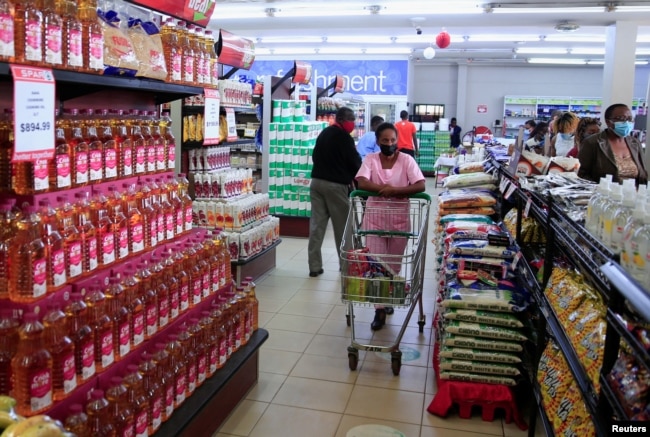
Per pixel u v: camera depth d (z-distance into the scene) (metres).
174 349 2.68
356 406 3.37
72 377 2.10
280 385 3.62
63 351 2.05
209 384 2.98
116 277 2.43
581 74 20.22
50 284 2.14
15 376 1.93
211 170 5.78
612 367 1.79
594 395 1.89
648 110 8.17
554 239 2.88
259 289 5.68
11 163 2.16
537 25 10.83
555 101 19.95
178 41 3.25
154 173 3.09
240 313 3.44
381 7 9.63
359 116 14.20
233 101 5.93
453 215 4.38
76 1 2.28
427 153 18.86
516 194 3.85
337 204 6.01
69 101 2.88
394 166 4.44
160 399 2.50
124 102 3.36
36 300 2.04
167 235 3.04
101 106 3.15
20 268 2.01
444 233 4.25
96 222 2.46
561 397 2.40
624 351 1.80
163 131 3.23
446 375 3.26
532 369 3.07
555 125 6.14
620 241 1.92
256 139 8.30
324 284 5.89
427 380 3.73
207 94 3.56
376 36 13.70
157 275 2.71
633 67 10.44
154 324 2.66
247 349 3.45
